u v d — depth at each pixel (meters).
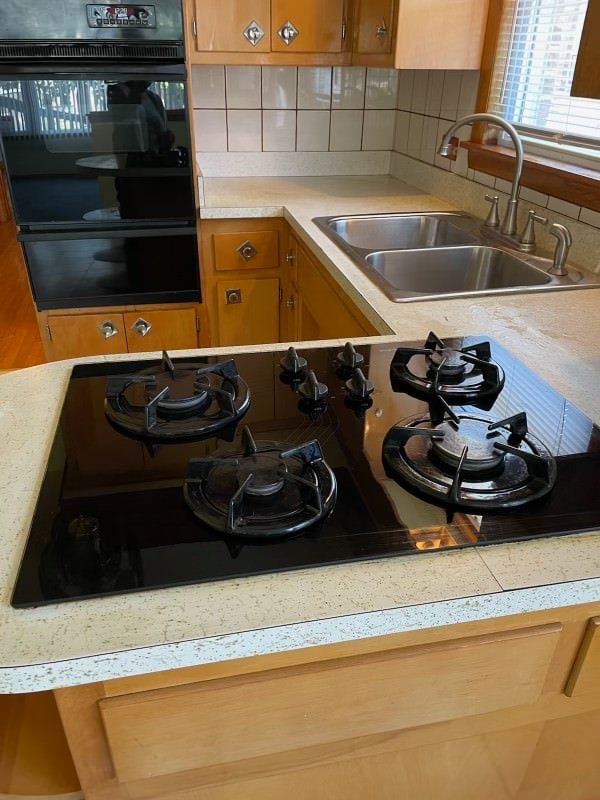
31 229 2.25
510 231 1.87
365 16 2.17
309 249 2.06
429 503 0.73
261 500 0.72
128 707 0.64
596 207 1.59
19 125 2.07
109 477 0.78
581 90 0.80
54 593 0.60
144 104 2.09
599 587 0.64
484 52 2.08
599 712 0.84
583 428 0.89
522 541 0.68
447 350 1.10
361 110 2.79
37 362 3.18
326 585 0.62
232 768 0.74
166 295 2.44
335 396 0.99
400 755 0.79
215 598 0.61
